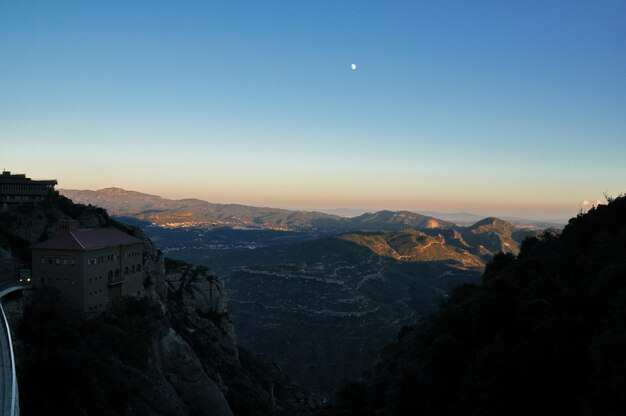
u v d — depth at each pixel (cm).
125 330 9081
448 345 7288
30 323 7888
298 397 15650
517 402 5694
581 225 9788
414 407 6869
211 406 9694
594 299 6462
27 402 6694
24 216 10688
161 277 12175
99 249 9356
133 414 7856
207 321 13288
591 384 5266
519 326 6900
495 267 11525
